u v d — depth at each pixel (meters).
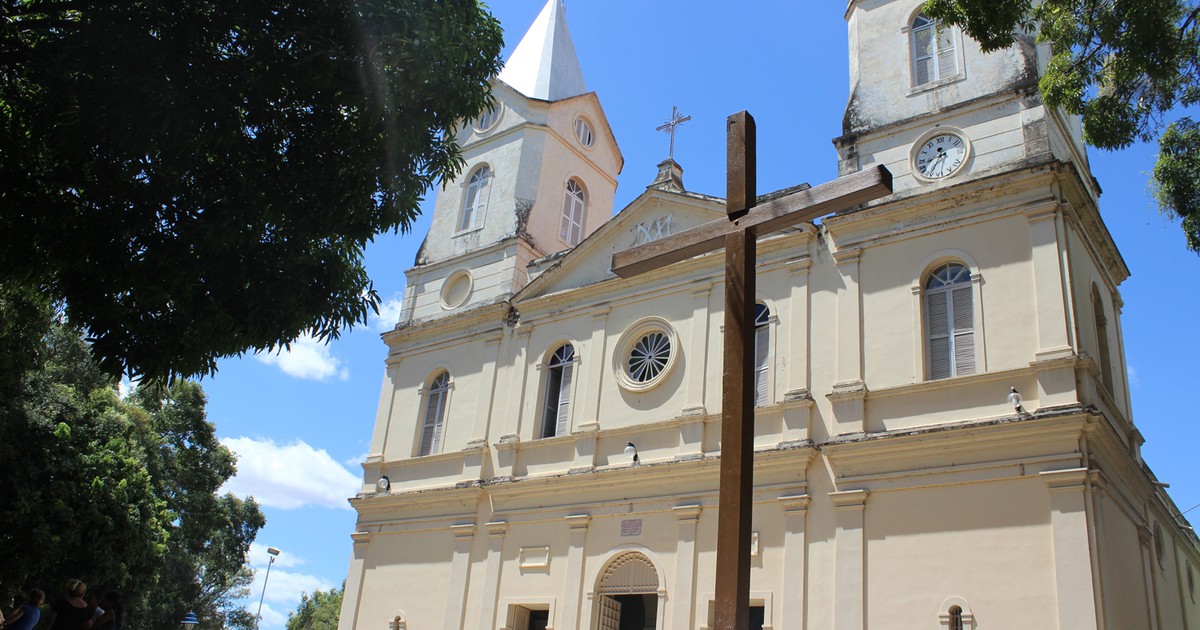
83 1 10.12
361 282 12.74
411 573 22.52
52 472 23.80
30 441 23.89
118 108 9.74
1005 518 15.40
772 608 17.02
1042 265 16.61
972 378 16.52
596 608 19.19
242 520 45.56
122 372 11.07
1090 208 17.80
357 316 12.64
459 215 27.33
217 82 10.56
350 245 12.72
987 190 17.52
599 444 20.78
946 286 17.69
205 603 45.78
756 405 18.92
